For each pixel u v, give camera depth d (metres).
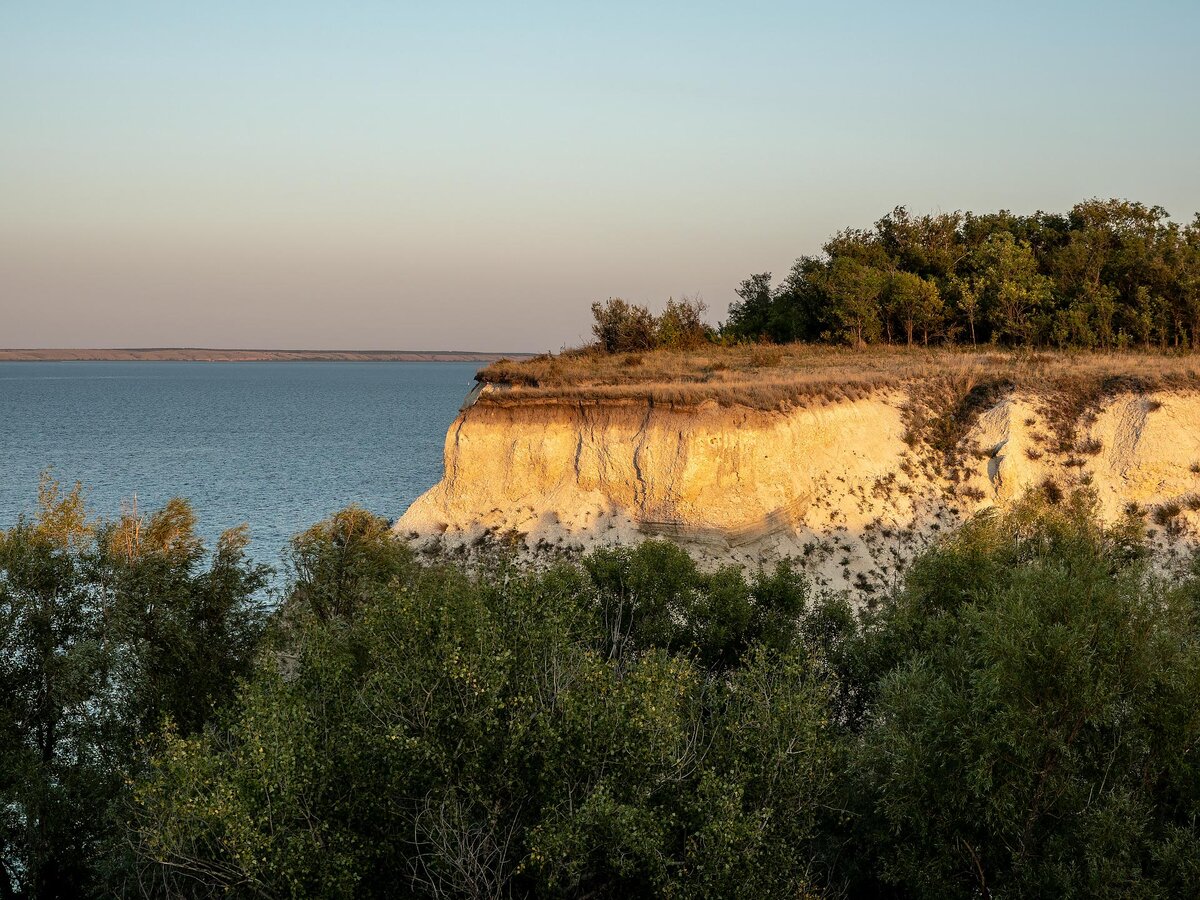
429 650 18.05
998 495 40.97
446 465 43.97
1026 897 16.00
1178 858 15.32
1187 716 16.19
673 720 17.42
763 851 16.75
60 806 21.48
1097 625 16.91
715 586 26.55
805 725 17.89
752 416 40.31
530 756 16.52
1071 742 16.55
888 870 17.28
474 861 15.07
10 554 24.27
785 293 74.50
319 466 114.88
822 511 40.19
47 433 160.38
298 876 15.52
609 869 15.98
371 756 16.95
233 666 26.11
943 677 18.94
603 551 28.38
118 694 23.25
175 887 17.52
